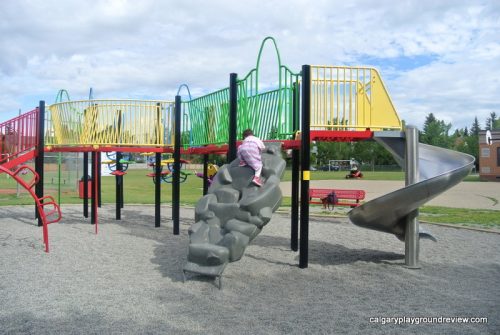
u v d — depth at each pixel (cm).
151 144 1084
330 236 1072
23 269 721
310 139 737
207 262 624
